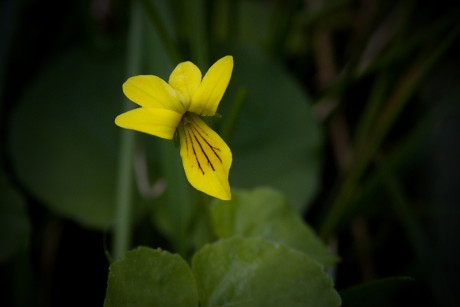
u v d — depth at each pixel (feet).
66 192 0.60
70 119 0.63
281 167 0.63
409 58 0.74
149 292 0.41
